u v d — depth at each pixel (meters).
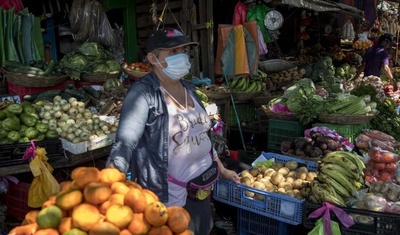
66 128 3.38
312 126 4.41
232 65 5.38
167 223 1.50
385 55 7.65
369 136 4.31
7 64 4.39
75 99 3.84
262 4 5.48
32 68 4.35
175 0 5.74
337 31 9.30
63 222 1.39
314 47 9.04
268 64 6.59
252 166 3.59
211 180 2.16
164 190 1.98
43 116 3.56
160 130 1.96
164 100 1.97
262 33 5.51
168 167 2.00
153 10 5.54
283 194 2.97
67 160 3.21
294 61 7.40
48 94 4.07
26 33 5.08
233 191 3.11
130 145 1.79
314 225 2.70
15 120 3.11
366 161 3.34
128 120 1.84
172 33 1.99
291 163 3.45
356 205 2.72
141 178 1.98
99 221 1.39
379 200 2.70
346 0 8.34
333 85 6.02
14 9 4.95
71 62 4.88
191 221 2.11
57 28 6.19
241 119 5.89
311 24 8.86
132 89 1.95
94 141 3.37
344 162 2.93
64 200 1.42
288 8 8.16
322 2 6.10
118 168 1.72
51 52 6.16
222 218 3.57
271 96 5.61
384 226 2.54
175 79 2.02
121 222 1.39
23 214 3.20
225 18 7.25
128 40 6.39
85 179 1.50
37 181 2.91
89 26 5.53
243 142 5.40
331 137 3.88
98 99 4.41
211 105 4.59
